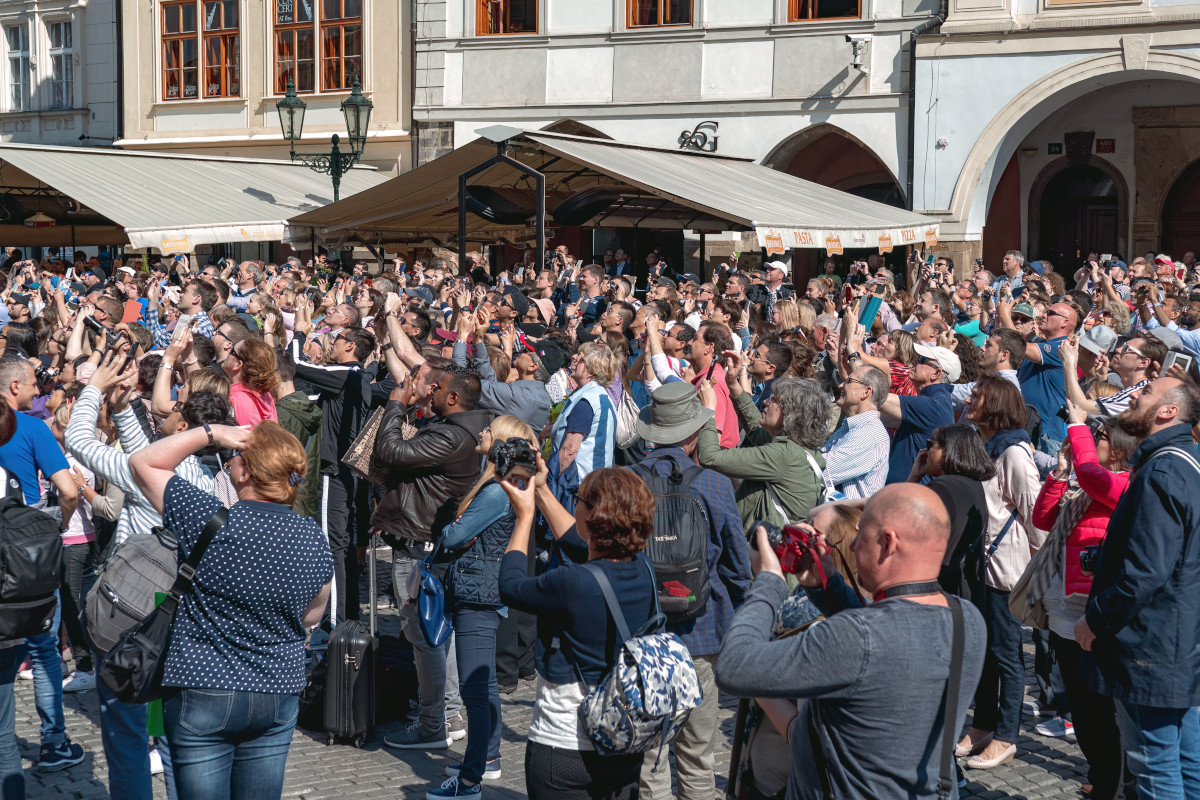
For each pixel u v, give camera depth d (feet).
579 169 57.36
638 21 77.05
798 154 76.95
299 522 13.46
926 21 70.38
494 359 25.62
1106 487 15.97
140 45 93.04
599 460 22.35
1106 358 25.99
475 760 17.56
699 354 23.86
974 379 26.53
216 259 91.35
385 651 22.18
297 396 23.16
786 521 18.20
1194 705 14.39
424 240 69.87
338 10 85.61
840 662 9.95
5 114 99.81
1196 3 64.13
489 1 80.38
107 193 58.23
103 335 15.84
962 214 70.03
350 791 17.98
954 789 10.22
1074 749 20.17
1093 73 66.59
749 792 12.26
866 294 24.31
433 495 19.48
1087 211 75.82
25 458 17.89
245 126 89.40
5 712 15.55
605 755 12.70
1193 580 14.32
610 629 13.08
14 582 14.76
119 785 15.21
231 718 12.81
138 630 13.09
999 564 18.86
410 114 83.82
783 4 73.36
